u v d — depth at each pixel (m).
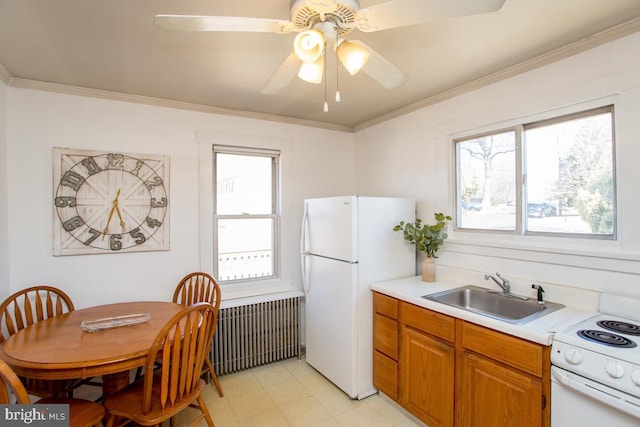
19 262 2.22
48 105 2.30
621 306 1.63
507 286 2.11
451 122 2.50
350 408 2.31
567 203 1.91
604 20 1.56
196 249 2.80
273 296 3.02
